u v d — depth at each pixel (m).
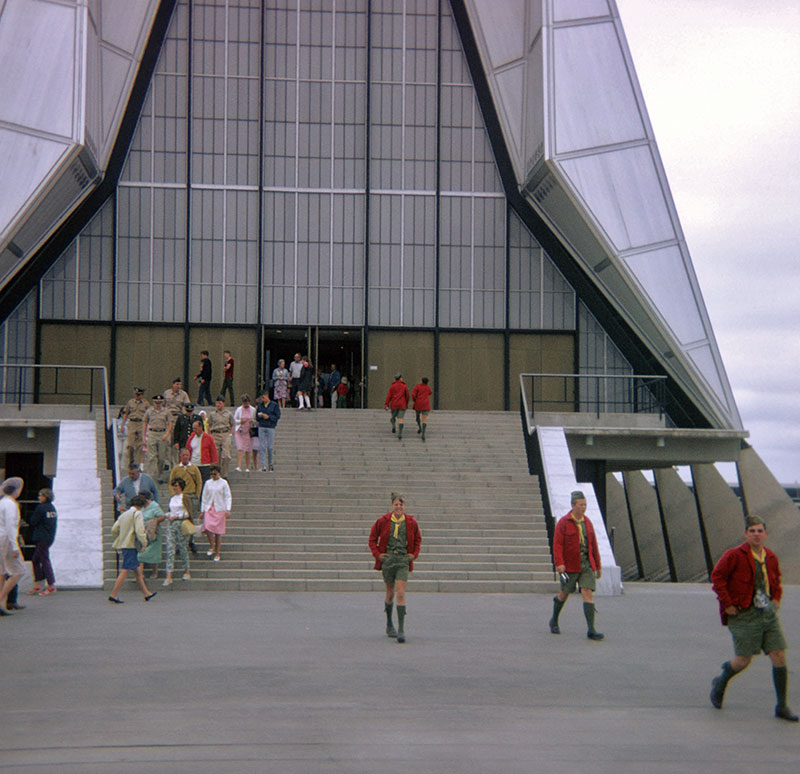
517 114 30.36
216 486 17.08
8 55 26.30
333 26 31.20
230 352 30.17
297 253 30.89
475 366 30.78
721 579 7.52
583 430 24.69
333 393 30.08
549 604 15.22
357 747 6.23
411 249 31.02
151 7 29.97
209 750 6.10
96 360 29.73
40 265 29.53
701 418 27.80
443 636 11.38
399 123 31.20
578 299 30.78
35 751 6.04
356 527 19.14
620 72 27.59
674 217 27.19
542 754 6.15
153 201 30.28
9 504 13.08
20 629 11.59
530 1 28.88
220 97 30.72
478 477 21.64
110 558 17.03
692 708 7.66
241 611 13.57
